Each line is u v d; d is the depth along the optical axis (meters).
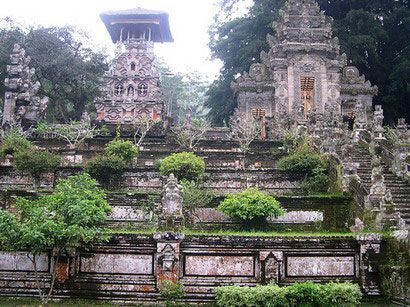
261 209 17.58
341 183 20.00
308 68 43.06
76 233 12.13
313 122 29.58
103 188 21.84
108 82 42.66
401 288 12.96
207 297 13.57
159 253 13.80
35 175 22.06
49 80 51.78
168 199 14.46
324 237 14.17
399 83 43.84
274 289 12.52
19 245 12.23
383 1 48.41
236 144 29.39
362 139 26.08
